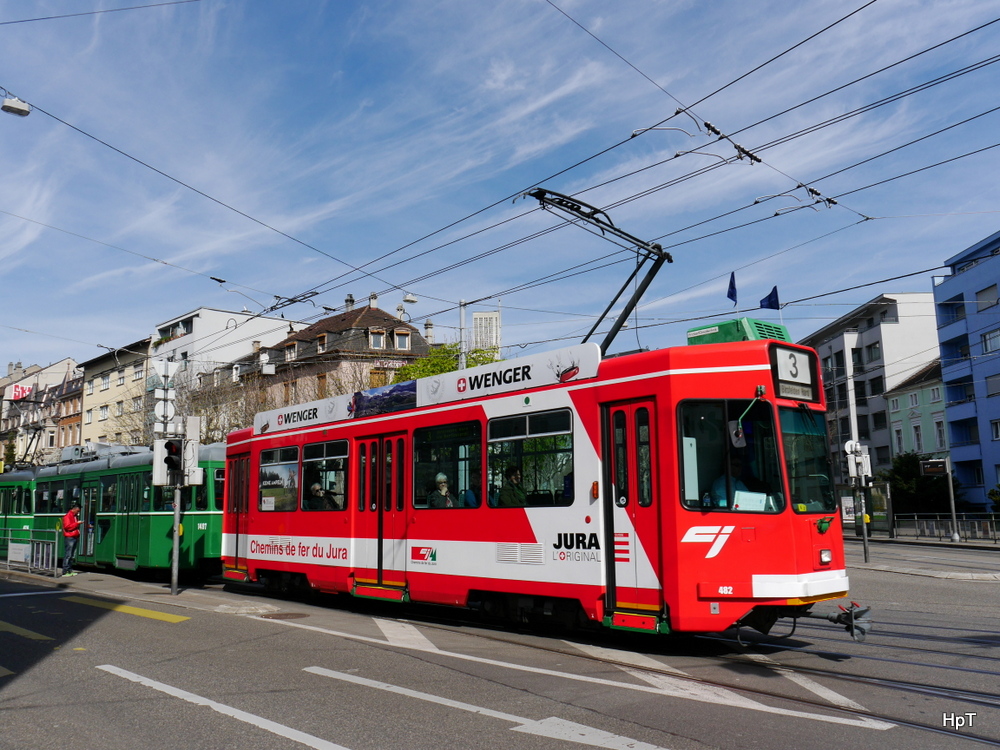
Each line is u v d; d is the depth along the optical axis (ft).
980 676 25.25
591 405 32.22
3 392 296.10
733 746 18.22
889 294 180.14
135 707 22.36
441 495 38.65
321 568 45.80
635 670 26.66
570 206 42.60
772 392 29.43
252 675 26.09
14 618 41.42
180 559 63.36
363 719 20.74
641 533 29.94
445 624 38.29
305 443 48.55
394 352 154.92
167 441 53.72
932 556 86.69
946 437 155.84
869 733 19.20
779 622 37.68
